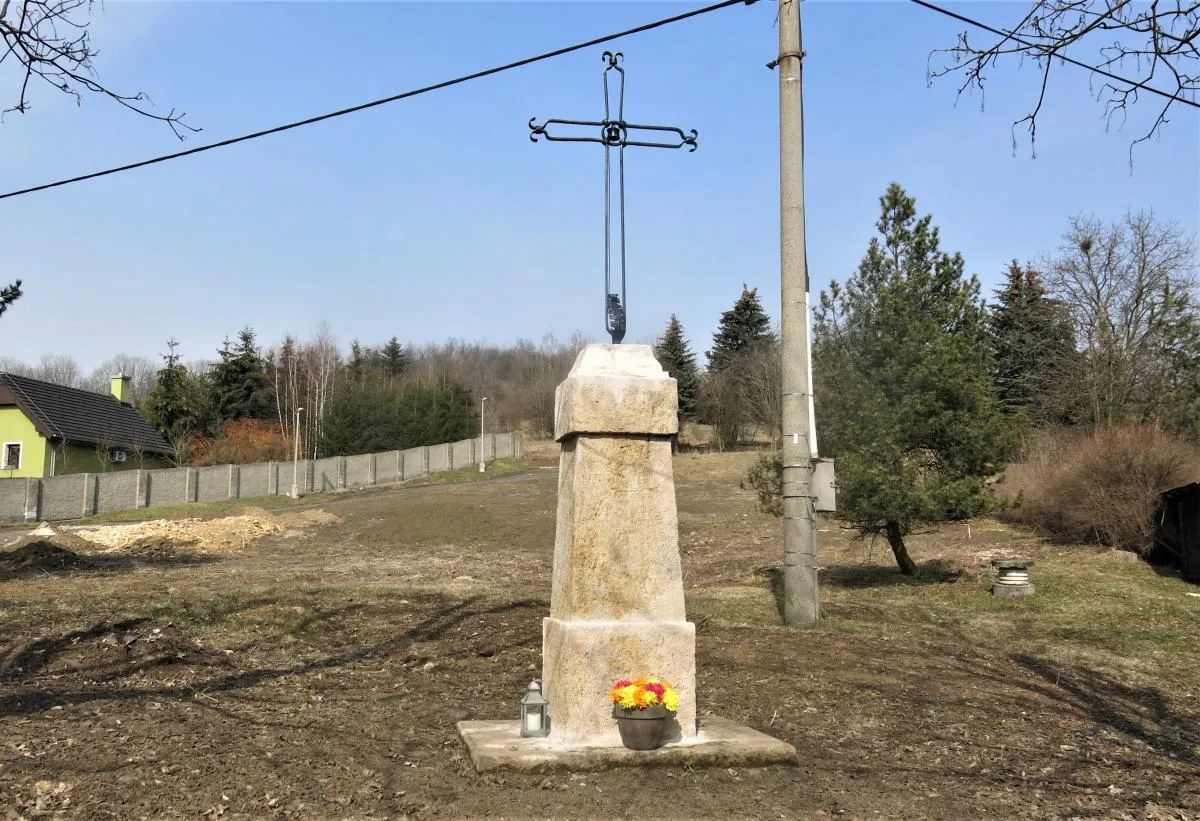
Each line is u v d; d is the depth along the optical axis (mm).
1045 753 6684
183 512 39000
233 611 12289
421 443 70250
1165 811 5535
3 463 44938
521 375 105188
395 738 6566
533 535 30594
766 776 5770
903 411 15922
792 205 11969
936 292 17047
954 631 12258
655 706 5801
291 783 5496
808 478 12000
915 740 6840
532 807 5133
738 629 11305
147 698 7895
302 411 76125
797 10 12000
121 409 54094
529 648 10000
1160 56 6469
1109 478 19578
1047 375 36469
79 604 12555
